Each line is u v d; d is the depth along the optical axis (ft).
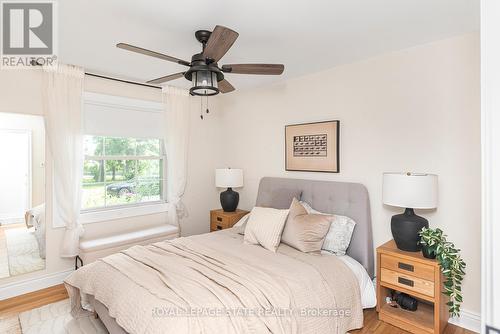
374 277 9.09
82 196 11.05
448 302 6.95
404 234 7.37
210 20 6.60
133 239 10.66
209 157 14.71
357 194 9.16
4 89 8.91
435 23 6.79
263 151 12.84
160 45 8.09
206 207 14.65
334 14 6.34
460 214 7.49
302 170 11.11
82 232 10.29
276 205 10.37
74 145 10.01
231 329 4.92
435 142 7.89
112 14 6.33
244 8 6.07
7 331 7.27
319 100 10.61
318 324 6.16
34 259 11.61
